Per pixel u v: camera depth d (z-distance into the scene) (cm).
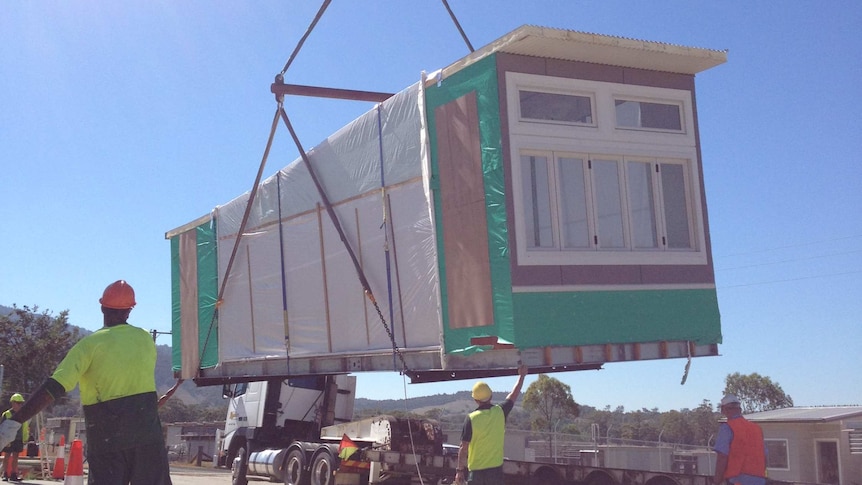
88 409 493
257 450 1709
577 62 867
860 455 2198
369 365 1018
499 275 802
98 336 495
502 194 801
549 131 836
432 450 1364
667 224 908
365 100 1170
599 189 867
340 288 1072
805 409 2616
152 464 500
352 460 1300
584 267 838
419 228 922
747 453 696
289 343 1183
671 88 927
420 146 924
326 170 1110
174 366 1528
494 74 823
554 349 817
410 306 935
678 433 4181
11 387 4044
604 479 1059
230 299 1362
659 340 870
